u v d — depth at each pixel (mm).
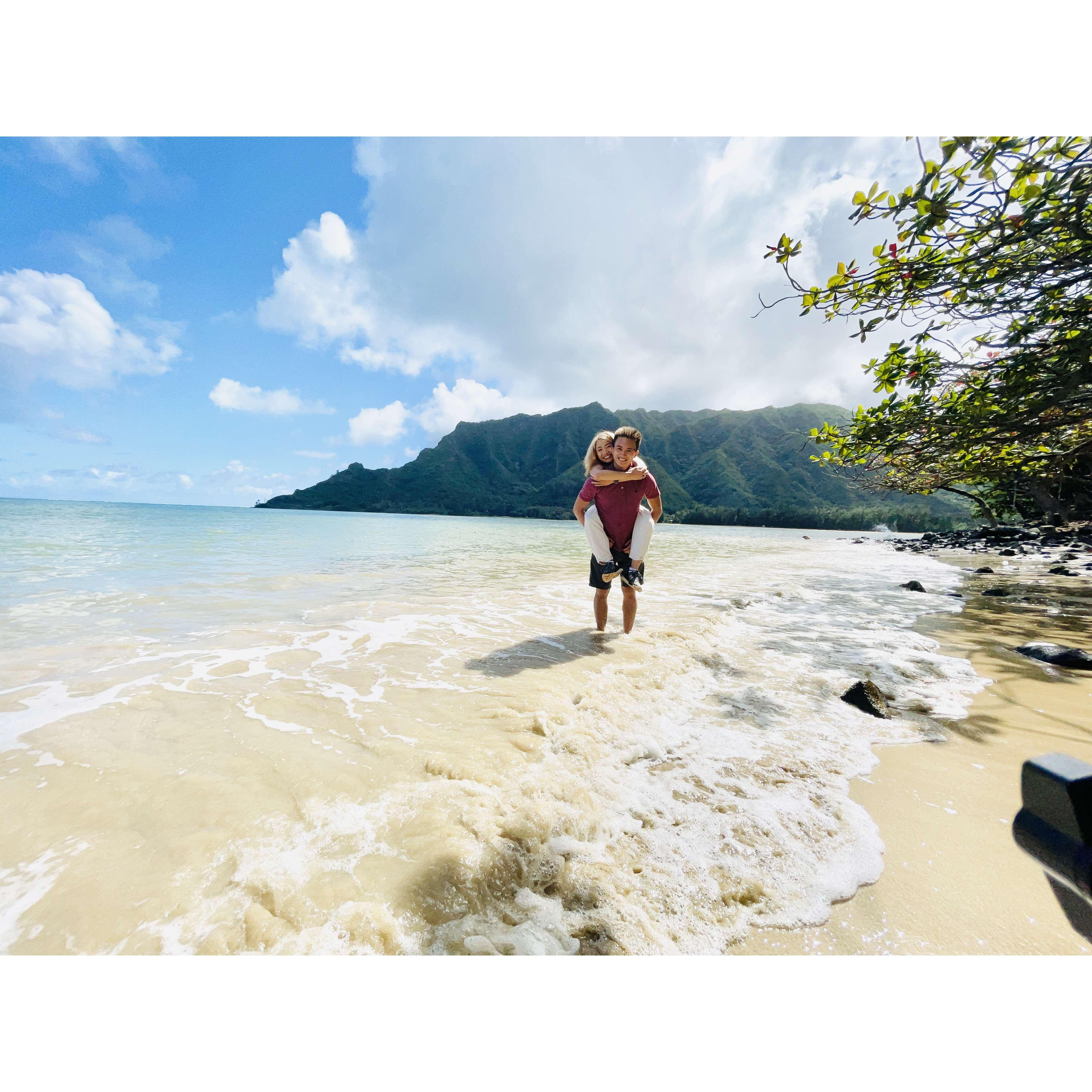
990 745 2791
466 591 7832
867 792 2301
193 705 3145
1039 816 958
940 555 16953
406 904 1553
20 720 2863
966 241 3846
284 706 3162
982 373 5602
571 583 8961
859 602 7414
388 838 1854
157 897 1570
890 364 5793
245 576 8836
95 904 1538
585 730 2863
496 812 1996
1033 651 4477
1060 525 20438
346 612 5984
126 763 2396
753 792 2289
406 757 2502
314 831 1892
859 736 2891
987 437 6289
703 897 1659
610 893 1658
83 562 9977
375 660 4156
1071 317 4762
